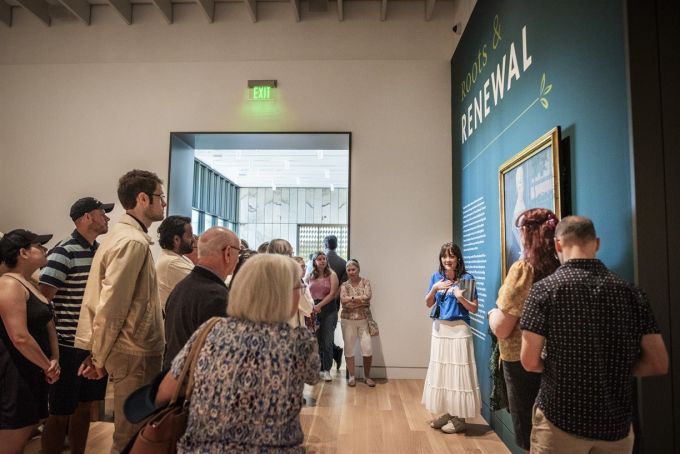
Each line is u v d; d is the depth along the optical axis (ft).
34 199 18.47
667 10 6.00
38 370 7.24
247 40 19.27
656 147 5.84
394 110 18.48
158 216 7.79
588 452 4.80
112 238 7.05
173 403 4.18
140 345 7.01
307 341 4.19
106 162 18.53
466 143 15.51
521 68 10.03
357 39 19.11
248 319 4.18
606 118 6.55
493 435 11.50
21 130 18.78
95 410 12.41
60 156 18.61
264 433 3.82
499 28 11.69
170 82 18.81
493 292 11.90
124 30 19.45
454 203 17.66
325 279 17.34
